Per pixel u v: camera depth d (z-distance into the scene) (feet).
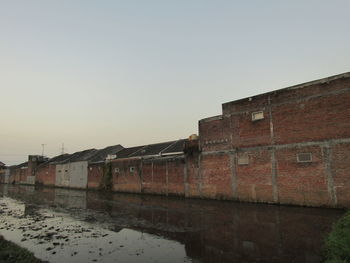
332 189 46.19
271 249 26.99
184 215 47.14
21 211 60.49
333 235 24.91
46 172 171.22
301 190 50.16
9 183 224.94
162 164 83.35
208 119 69.62
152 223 42.04
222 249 27.99
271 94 56.75
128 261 25.71
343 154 45.47
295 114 52.54
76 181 136.26
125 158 104.58
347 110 45.75
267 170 55.77
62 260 26.50
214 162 66.80
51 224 44.83
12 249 29.01
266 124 57.11
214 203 59.93
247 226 36.83
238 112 62.75
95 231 38.63
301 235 30.99
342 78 46.85
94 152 147.13
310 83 50.93
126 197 83.10
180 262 24.91
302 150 50.80
